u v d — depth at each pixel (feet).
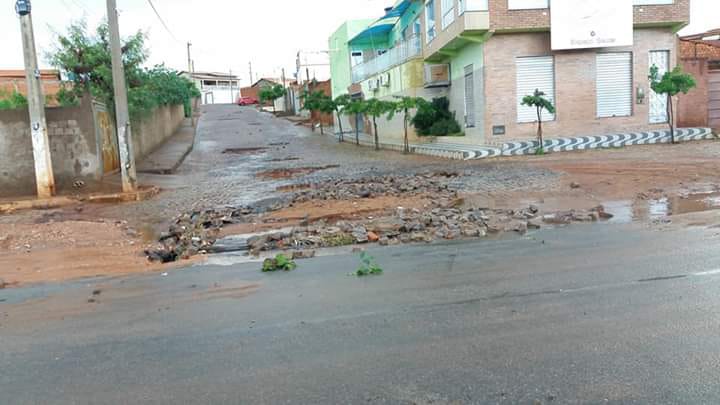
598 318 16.96
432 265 24.89
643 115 82.23
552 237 29.86
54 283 25.75
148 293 22.89
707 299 18.21
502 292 20.18
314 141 124.98
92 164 58.34
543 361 14.08
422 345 15.53
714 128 82.99
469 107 88.17
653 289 19.60
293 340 16.47
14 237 36.50
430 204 42.57
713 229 29.58
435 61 100.42
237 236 34.65
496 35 79.10
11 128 56.85
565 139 78.02
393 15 126.11
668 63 82.48
